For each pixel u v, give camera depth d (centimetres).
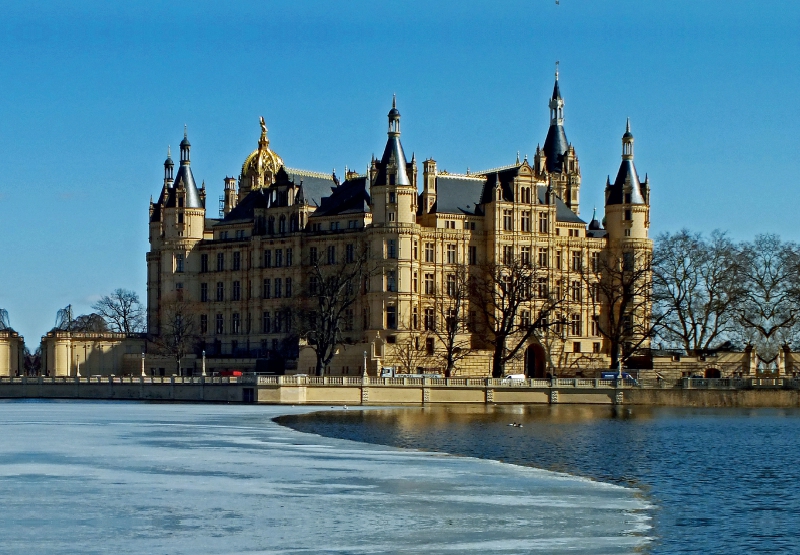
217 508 8412
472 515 8250
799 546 7494
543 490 9300
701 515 8406
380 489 9250
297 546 7331
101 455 11294
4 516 8100
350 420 16075
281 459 11056
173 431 13900
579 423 15862
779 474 10525
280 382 19838
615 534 7744
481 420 16262
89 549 7219
